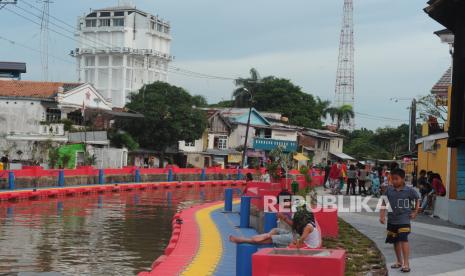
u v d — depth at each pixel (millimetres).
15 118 56438
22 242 20141
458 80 22922
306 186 24141
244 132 79250
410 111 53938
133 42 120000
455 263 12703
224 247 17297
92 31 120062
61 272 15500
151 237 22312
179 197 43938
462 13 22562
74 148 53281
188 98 66250
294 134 84312
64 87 60594
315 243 11023
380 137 97875
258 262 8367
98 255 18141
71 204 34938
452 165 24047
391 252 14258
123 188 48031
